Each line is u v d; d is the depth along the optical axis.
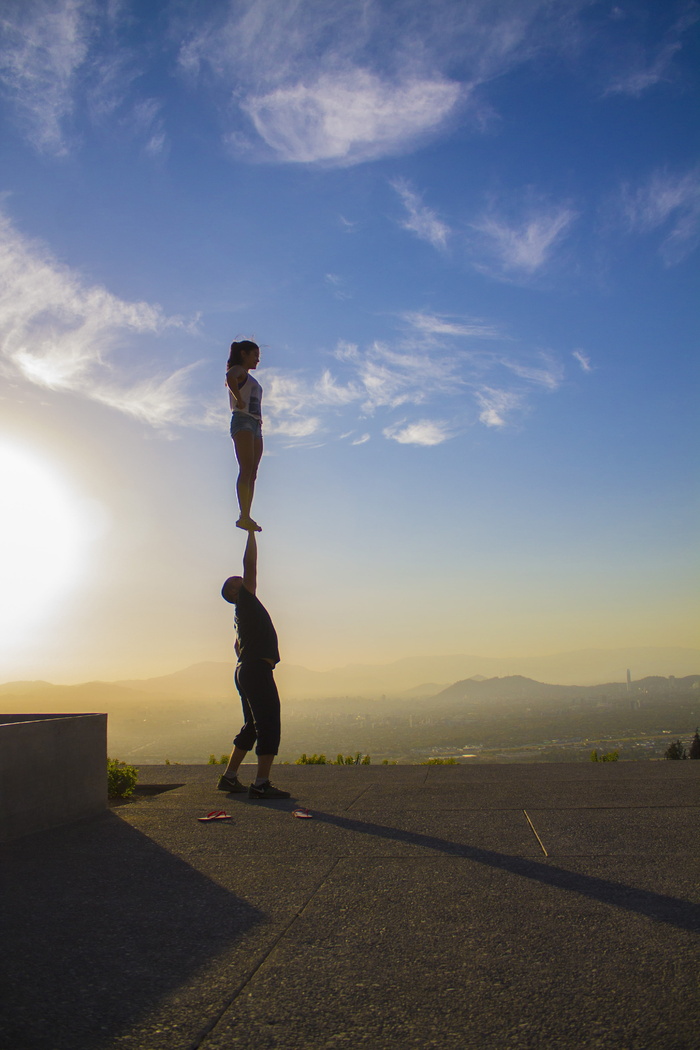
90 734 5.67
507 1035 2.08
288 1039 2.09
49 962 2.69
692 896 3.25
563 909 3.13
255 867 3.98
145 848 4.49
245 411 7.21
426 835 4.64
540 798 5.81
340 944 2.81
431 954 2.69
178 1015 2.25
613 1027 2.11
